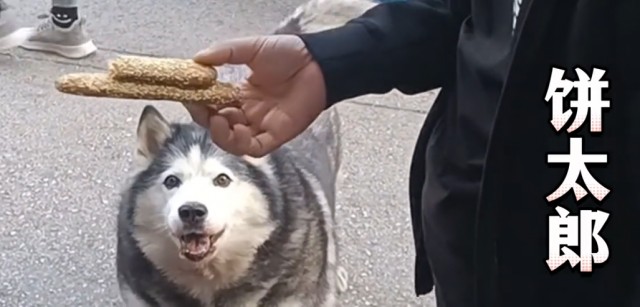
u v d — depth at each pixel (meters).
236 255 1.31
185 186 1.27
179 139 1.32
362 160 2.10
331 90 0.65
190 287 1.35
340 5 1.46
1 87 2.38
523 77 0.52
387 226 1.85
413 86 0.69
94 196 1.92
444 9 0.69
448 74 0.69
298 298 1.36
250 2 3.03
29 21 2.74
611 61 0.49
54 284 1.66
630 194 0.50
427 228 0.69
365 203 1.93
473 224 0.64
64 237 1.78
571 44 0.50
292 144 1.42
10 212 1.85
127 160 2.07
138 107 2.29
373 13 0.68
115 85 0.56
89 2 2.96
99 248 1.75
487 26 0.61
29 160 2.05
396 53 0.67
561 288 0.55
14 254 1.73
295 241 1.33
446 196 0.65
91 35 2.71
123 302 1.52
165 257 1.32
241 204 1.28
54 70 2.49
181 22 2.85
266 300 1.35
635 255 0.51
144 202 1.31
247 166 1.30
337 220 1.83
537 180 0.53
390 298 1.65
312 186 1.39
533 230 0.55
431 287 0.79
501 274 0.56
